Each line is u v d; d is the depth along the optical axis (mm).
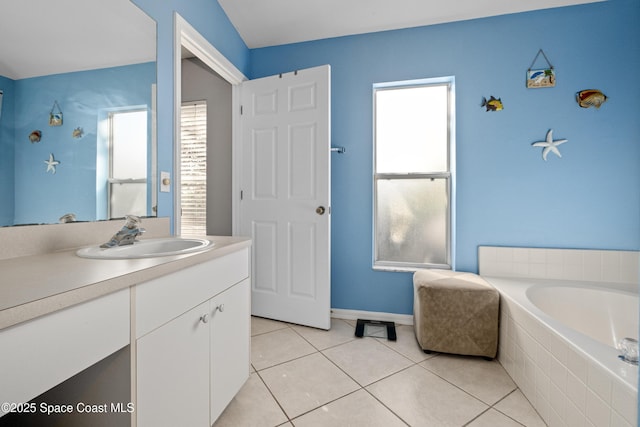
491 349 1868
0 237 975
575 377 1158
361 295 2582
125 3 1428
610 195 2164
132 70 1469
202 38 1981
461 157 2373
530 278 2232
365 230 2568
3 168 999
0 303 548
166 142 1676
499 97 2307
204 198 2963
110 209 1364
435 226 2602
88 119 1274
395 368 1786
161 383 927
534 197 2271
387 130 2684
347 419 1357
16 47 1040
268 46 2750
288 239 2477
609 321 1940
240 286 1424
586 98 2164
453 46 2377
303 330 2340
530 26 2252
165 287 941
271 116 2527
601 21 2148
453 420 1359
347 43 2576
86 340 689
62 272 793
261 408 1424
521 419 1374
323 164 2336
